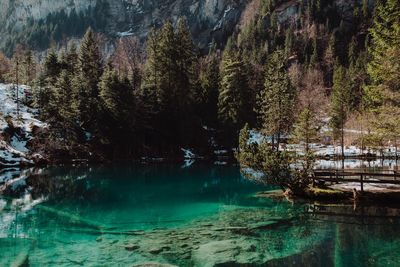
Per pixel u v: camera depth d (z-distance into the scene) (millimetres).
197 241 16203
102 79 55125
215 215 21094
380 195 22750
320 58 105125
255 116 62312
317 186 25281
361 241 16047
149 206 23812
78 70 63906
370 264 13469
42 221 19969
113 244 15828
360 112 56469
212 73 66562
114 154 52750
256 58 93562
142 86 56438
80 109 53781
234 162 51281
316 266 13320
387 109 21859
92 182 34844
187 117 58188
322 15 125125
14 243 16031
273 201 24453
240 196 26734
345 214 20734
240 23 155125
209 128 64062
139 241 16266
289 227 18359
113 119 53531
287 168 24953
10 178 37000
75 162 49250
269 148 26438
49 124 53562
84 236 17062
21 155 46844
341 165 44938
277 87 51094
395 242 15930
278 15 132250
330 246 15516
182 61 59156
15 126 51594
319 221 19391
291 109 51750
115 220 20172
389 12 21766
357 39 111812
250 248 15297
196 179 36500
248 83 63094
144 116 55062
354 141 55344
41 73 69500
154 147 56219
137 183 34188
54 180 36156
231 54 70062
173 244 15805
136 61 77062
